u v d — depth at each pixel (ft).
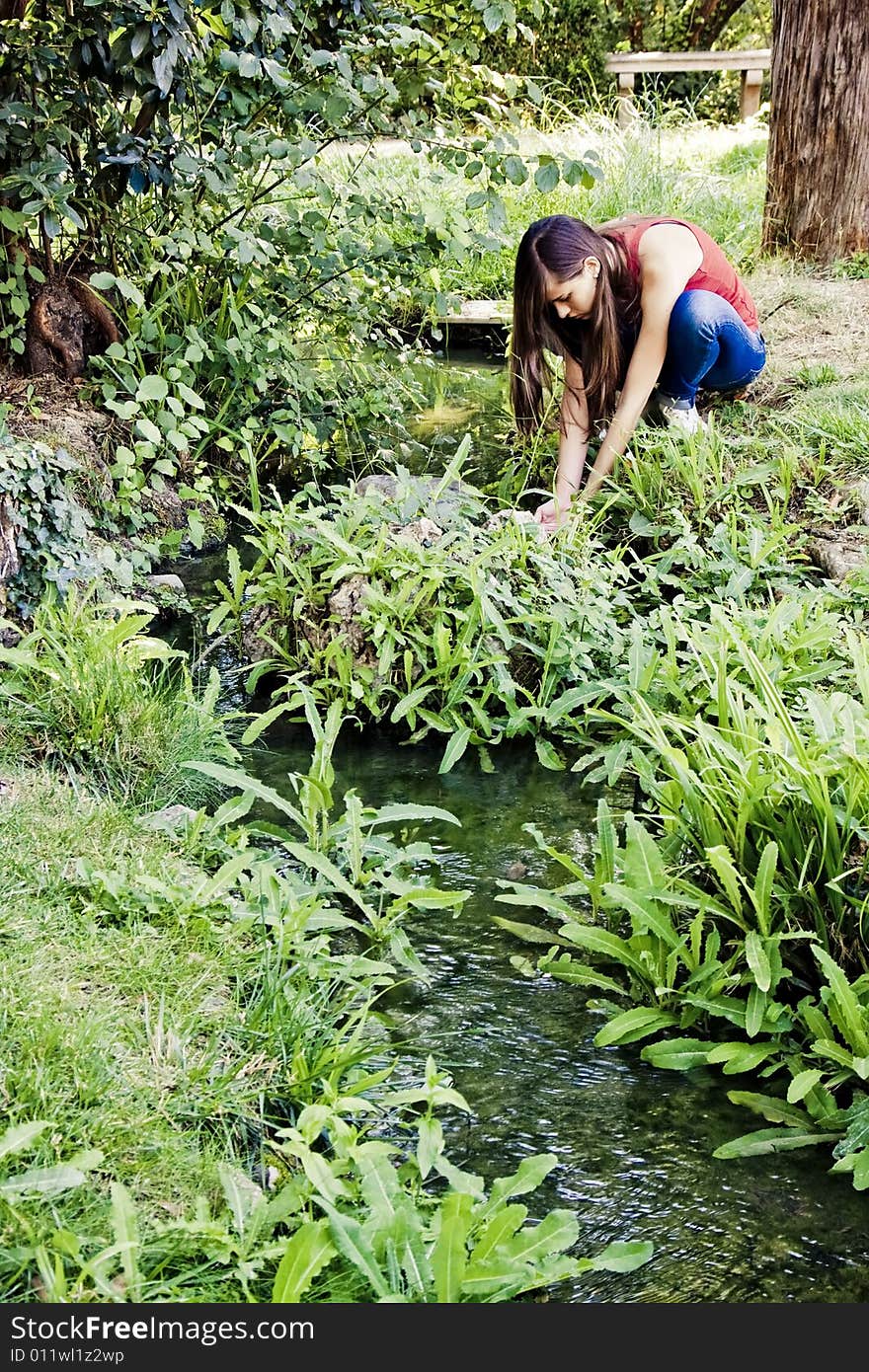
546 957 7.99
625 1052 7.37
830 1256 5.95
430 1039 7.39
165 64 12.01
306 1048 6.93
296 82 14.10
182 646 12.07
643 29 49.39
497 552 11.25
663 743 8.37
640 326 13.76
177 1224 5.34
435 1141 6.03
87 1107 6.10
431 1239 5.57
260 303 15.60
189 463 15.08
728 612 11.69
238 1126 6.37
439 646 10.78
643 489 13.93
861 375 16.05
